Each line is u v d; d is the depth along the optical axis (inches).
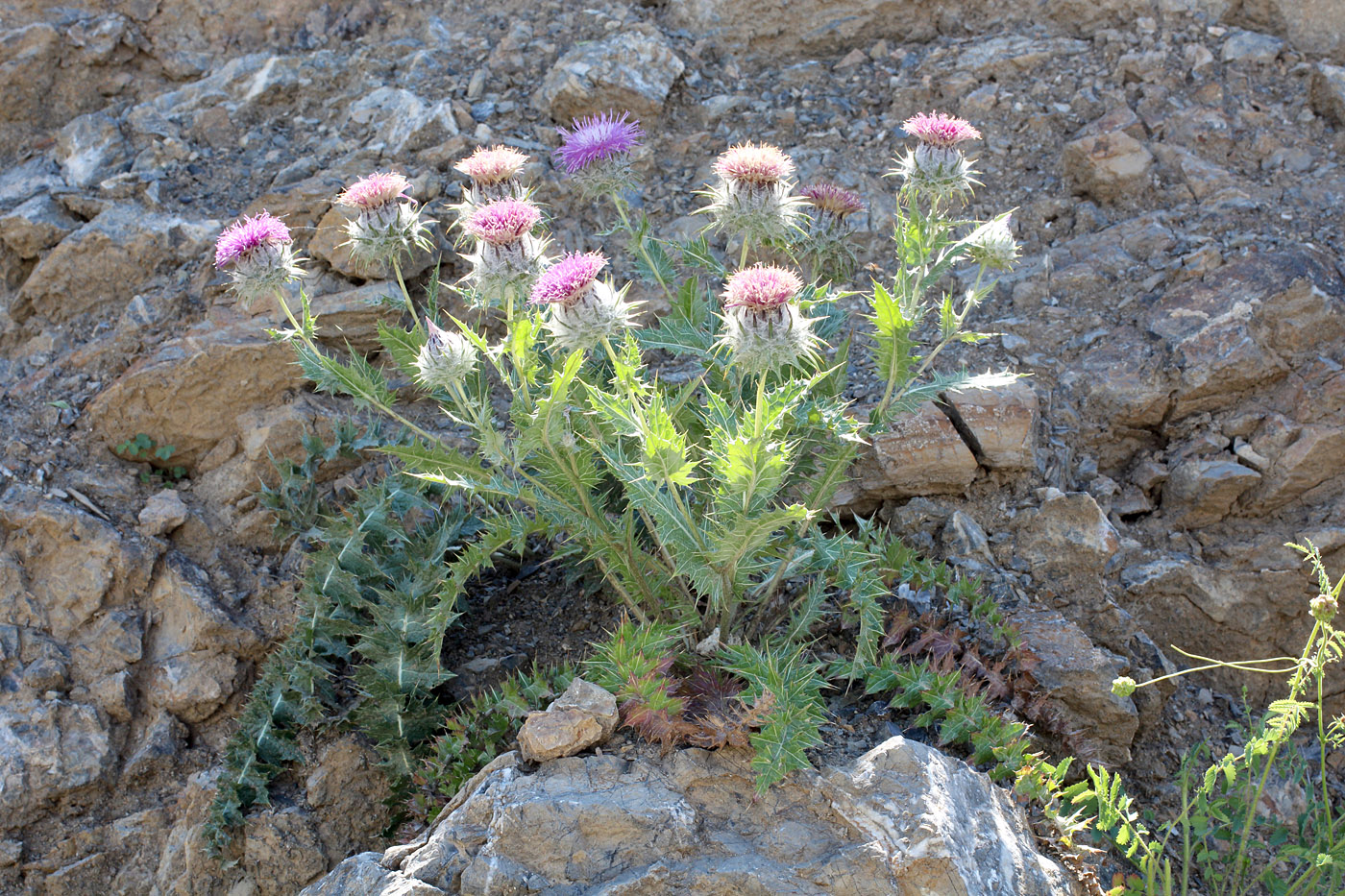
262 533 52.5
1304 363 51.7
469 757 45.0
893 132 60.2
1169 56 60.6
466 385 49.6
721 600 43.6
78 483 52.5
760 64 64.0
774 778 40.2
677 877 40.1
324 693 48.4
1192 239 54.9
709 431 45.2
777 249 47.1
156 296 56.2
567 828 40.7
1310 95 58.9
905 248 45.1
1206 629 49.8
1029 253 56.8
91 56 63.3
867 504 51.2
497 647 49.1
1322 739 43.0
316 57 63.2
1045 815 42.9
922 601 47.9
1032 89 60.8
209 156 60.7
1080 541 49.5
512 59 62.2
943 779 41.4
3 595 49.9
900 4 63.9
